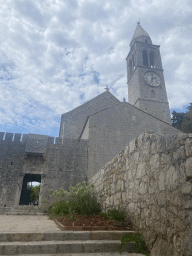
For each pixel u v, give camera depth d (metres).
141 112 19.88
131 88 36.00
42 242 3.75
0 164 15.50
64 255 3.48
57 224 5.58
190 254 2.64
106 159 17.03
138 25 40.47
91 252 3.71
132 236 4.12
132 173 5.18
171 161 3.38
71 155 16.80
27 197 24.50
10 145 16.25
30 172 15.66
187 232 2.76
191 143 2.96
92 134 17.69
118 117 19.06
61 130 27.19
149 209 4.00
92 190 9.91
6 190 14.80
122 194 5.81
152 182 3.99
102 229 4.53
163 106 31.95
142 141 4.72
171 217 3.19
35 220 7.76
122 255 3.58
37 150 16.25
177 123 36.47
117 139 18.03
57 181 15.71
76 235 4.06
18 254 3.45
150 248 3.67
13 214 13.66
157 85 33.25
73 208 7.16
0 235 3.79
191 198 2.80
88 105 26.36
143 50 36.66
